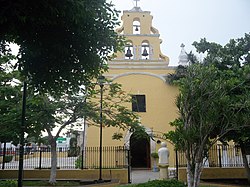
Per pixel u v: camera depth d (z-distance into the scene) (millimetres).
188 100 8062
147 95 23797
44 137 16953
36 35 6102
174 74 23266
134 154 24953
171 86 23828
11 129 13688
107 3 6547
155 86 23969
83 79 7438
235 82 11383
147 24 25516
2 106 14055
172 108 23484
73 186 13633
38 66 6742
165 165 14375
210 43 15516
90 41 6512
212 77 8359
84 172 17422
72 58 6734
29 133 14141
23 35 6039
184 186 9086
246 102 8539
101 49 6910
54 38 6188
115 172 17016
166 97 23734
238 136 12367
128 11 25609
